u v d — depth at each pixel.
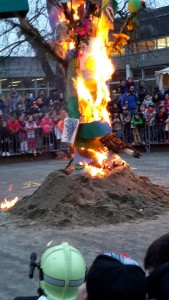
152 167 14.09
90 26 8.18
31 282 5.14
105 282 1.79
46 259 2.52
